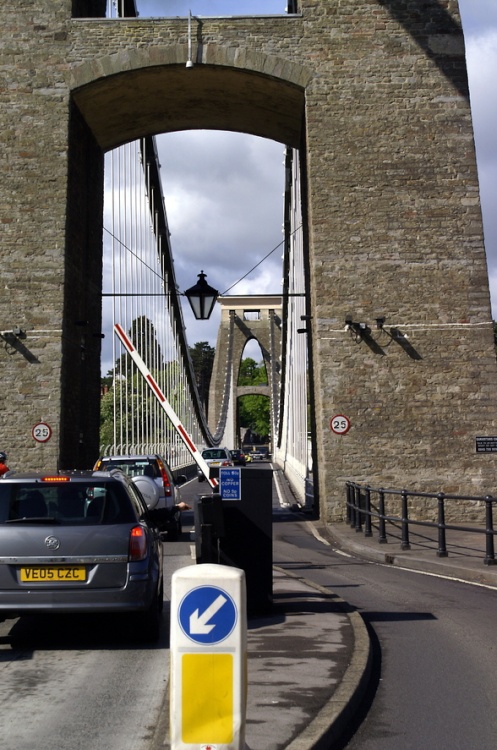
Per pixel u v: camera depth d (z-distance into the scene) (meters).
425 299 24.25
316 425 25.55
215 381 102.44
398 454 23.81
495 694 6.48
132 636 8.81
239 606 4.12
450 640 8.41
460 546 16.75
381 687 6.70
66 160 24.48
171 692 4.10
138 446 39.69
